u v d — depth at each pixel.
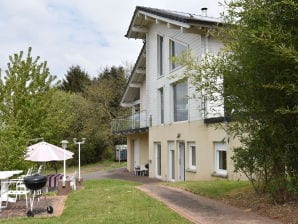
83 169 36.31
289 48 6.43
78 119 41.28
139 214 8.35
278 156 8.20
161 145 23.69
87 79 53.19
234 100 8.66
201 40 18.44
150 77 25.47
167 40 22.70
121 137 43.50
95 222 7.75
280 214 7.84
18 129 15.20
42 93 19.92
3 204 11.06
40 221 8.19
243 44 7.93
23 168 13.70
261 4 7.48
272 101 7.66
